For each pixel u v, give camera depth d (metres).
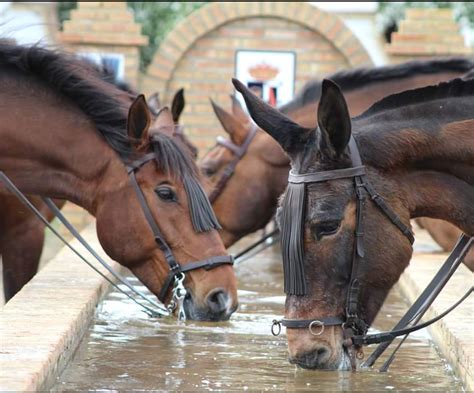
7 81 6.48
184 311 6.40
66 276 8.05
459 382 5.49
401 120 5.14
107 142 6.44
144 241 6.39
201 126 15.34
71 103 6.49
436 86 5.24
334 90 4.74
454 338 5.82
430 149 5.05
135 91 7.55
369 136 5.05
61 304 6.67
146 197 6.39
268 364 5.83
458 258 5.42
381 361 6.03
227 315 6.40
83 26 14.92
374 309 4.99
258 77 15.32
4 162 6.39
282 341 6.53
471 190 5.11
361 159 4.98
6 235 7.55
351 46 15.14
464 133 5.07
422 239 12.16
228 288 6.38
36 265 7.70
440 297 7.28
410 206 5.07
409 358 6.14
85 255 9.47
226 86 15.30
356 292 4.91
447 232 9.21
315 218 4.84
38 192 6.44
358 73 8.27
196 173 6.50
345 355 4.98
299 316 4.91
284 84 15.27
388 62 15.30
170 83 15.33
